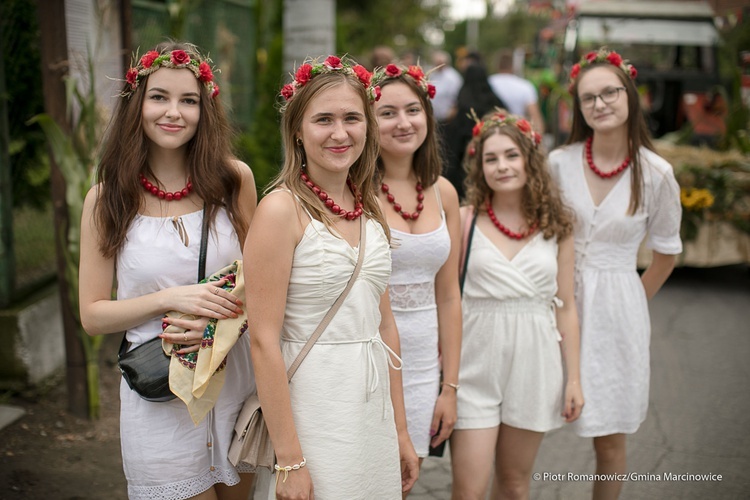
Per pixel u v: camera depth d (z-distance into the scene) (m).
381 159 2.59
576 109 3.05
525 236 2.78
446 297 2.66
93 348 3.93
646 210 2.94
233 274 2.22
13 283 4.29
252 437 2.16
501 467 2.86
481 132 2.85
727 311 6.17
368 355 2.09
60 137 3.67
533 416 2.72
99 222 2.23
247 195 2.45
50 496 3.24
